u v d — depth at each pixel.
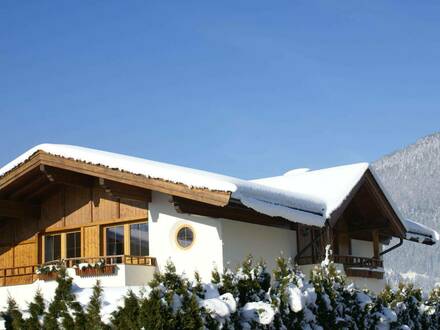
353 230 22.83
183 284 11.40
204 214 17.52
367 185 21.08
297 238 20.44
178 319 10.97
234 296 12.09
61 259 18.58
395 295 16.62
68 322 11.61
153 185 16.69
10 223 21.23
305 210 18.28
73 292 12.20
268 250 19.16
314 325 13.14
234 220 18.20
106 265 17.64
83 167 17.78
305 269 19.66
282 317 12.47
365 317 14.67
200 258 17.84
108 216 19.42
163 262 18.30
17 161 18.92
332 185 20.09
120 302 11.35
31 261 20.61
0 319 13.32
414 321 16.62
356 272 21.17
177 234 18.28
